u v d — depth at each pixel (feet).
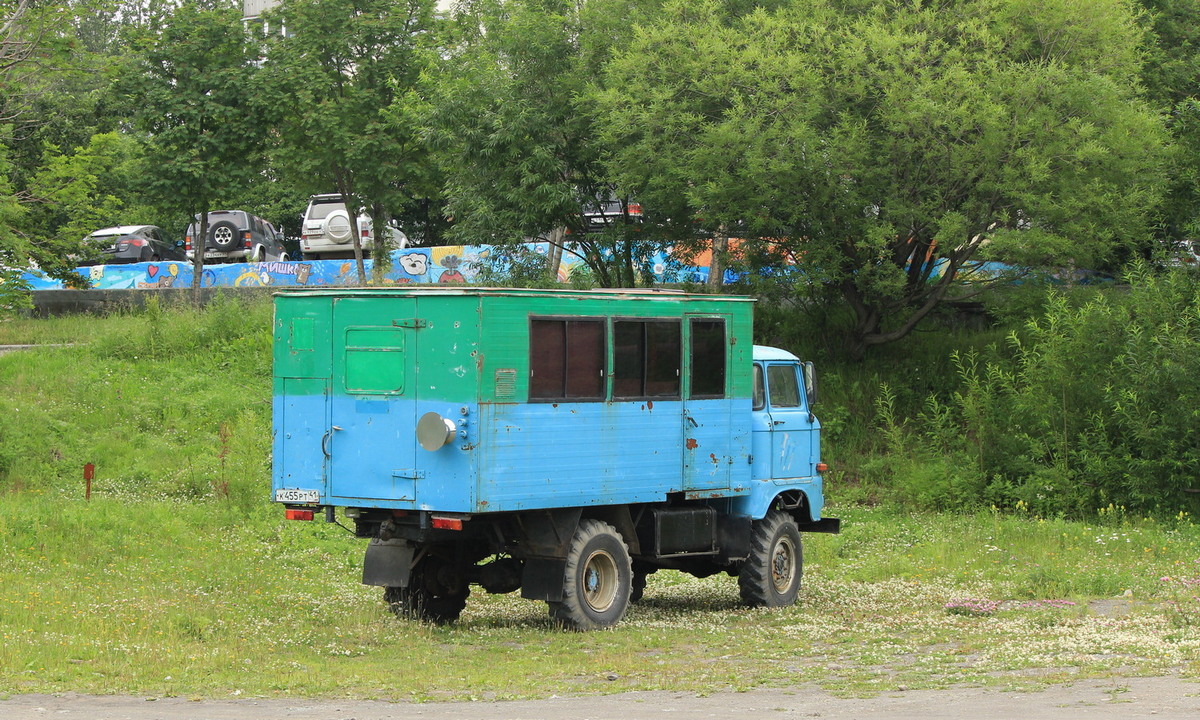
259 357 89.20
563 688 28.35
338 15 98.32
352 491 37.11
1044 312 78.48
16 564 43.98
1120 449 67.31
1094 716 22.85
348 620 38.91
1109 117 69.92
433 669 31.14
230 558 50.06
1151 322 67.87
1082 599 42.91
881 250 74.38
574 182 82.74
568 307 37.73
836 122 74.13
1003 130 69.21
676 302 41.04
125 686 27.63
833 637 36.73
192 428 76.69
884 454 77.97
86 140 109.29
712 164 71.56
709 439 42.06
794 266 77.25
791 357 47.32
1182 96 85.15
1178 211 78.43
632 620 40.42
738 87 73.82
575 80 79.71
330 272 113.09
